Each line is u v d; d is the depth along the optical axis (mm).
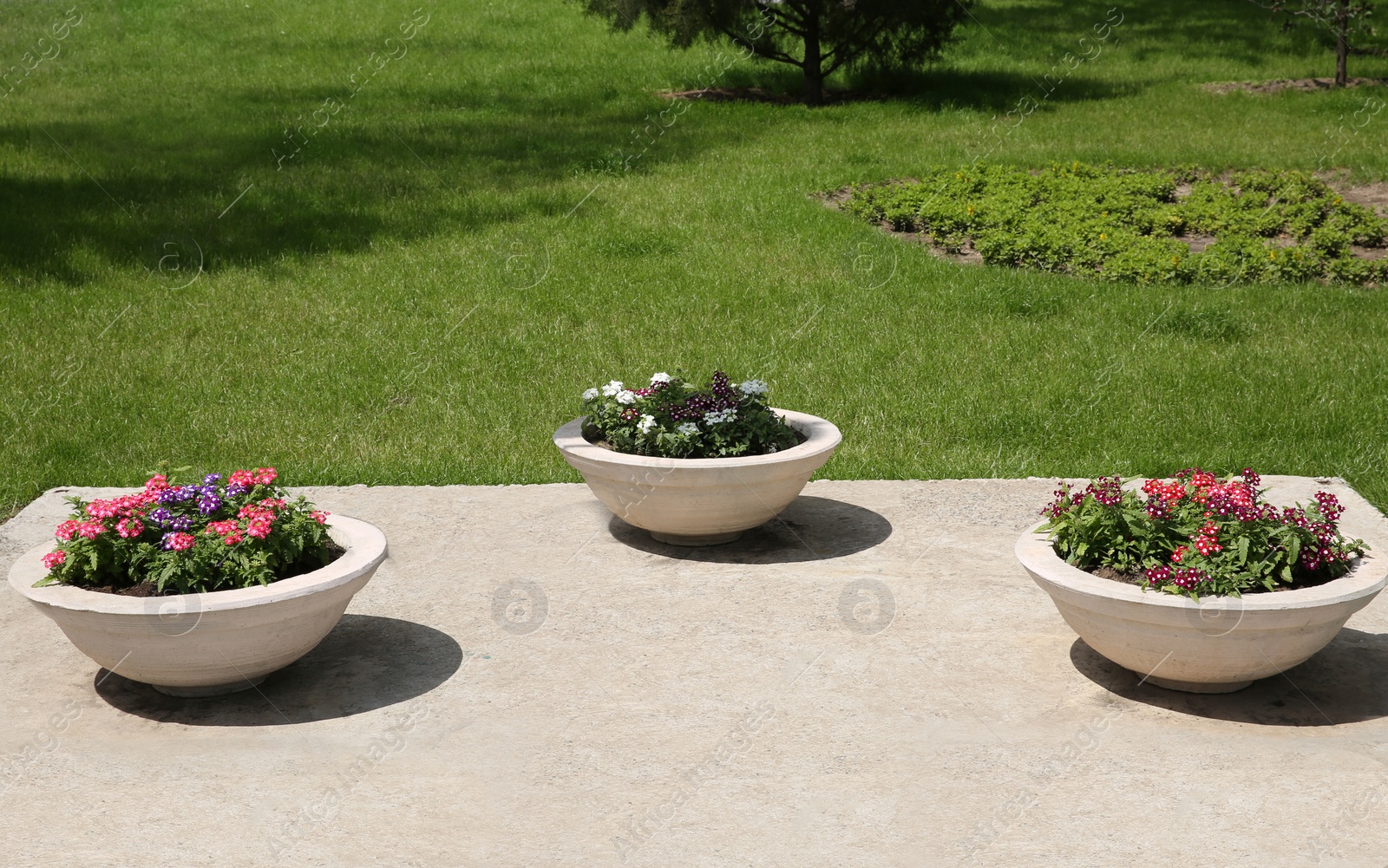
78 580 4426
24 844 3615
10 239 13234
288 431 8523
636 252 13109
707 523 6008
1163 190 15281
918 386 9141
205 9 29453
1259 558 4332
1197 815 3727
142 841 3635
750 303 11344
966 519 6590
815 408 8750
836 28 20859
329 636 5203
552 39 27328
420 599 5602
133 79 23219
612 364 9812
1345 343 9867
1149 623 4234
